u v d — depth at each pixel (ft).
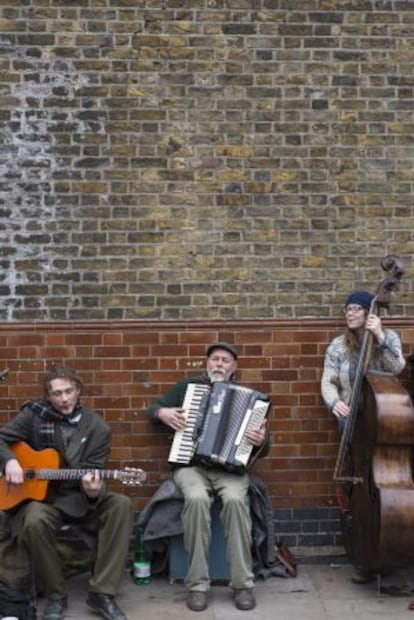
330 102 23.31
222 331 23.30
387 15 23.34
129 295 23.17
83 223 23.04
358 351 22.53
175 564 22.02
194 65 23.08
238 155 23.21
